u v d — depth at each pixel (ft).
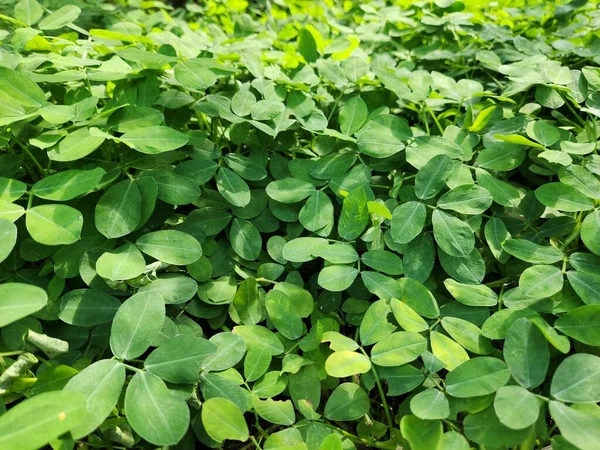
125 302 0.68
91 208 0.86
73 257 0.80
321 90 1.13
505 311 0.75
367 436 0.74
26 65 0.93
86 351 0.75
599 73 1.01
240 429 0.65
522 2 1.68
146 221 0.82
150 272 0.80
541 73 1.04
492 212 0.94
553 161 0.84
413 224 0.83
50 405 0.52
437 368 0.70
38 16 1.11
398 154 1.01
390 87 1.07
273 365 0.78
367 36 1.41
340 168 0.97
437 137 0.97
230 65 1.20
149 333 0.66
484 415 0.64
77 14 1.09
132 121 0.86
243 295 0.83
